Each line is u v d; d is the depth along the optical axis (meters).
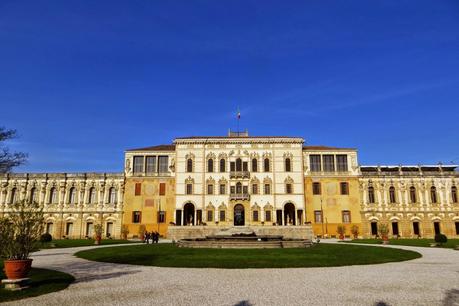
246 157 89.06
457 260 32.81
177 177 88.12
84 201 89.31
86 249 46.47
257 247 46.22
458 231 87.25
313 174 89.19
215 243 47.38
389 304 15.64
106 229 88.00
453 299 16.50
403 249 44.47
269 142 89.75
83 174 90.50
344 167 90.25
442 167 92.94
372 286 19.67
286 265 28.22
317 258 32.81
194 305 15.49
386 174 89.56
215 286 19.73
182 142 89.75
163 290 18.69
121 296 17.25
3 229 19.48
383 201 88.44
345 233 86.38
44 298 16.77
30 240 20.02
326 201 88.06
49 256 37.50
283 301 16.22
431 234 87.06
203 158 89.06
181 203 86.88
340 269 26.55
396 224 87.81
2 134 38.84
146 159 91.06
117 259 33.22
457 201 88.44
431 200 88.62
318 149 90.69
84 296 17.22
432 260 32.91
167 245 53.03
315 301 16.20
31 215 20.72
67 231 88.50
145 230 83.75
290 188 87.62
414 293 17.81
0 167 39.53
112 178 89.88
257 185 87.62
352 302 16.02
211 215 86.44
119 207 88.56
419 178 89.56
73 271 25.75
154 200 88.12
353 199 88.25
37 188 90.00
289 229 75.94
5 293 17.58
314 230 86.44
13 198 89.62
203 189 87.50
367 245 52.75
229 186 87.50
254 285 20.00
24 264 19.11
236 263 29.23
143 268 27.36
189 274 24.12
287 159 89.06
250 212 86.38
